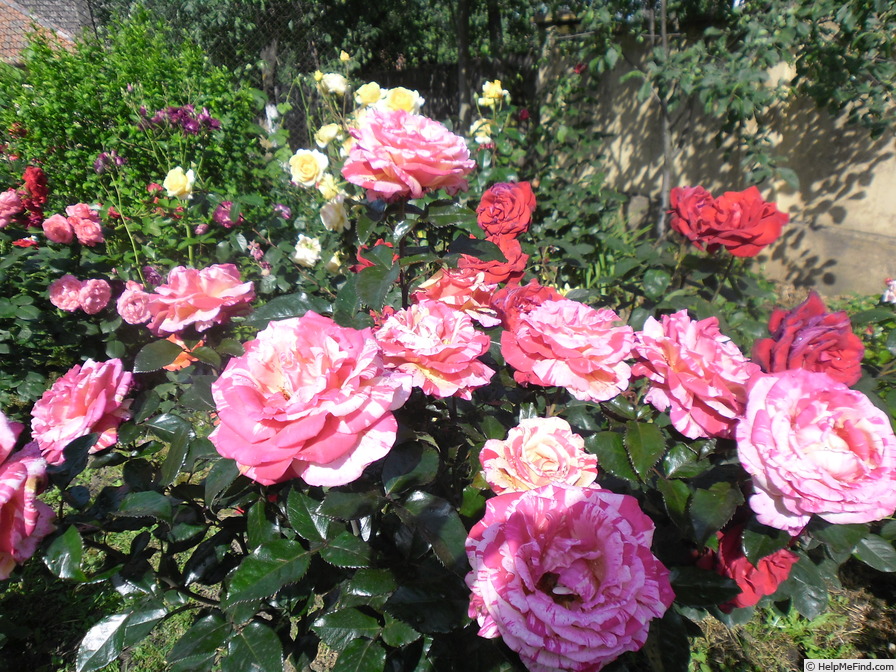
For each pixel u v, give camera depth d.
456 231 1.83
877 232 4.14
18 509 0.80
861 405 0.83
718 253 1.78
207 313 1.19
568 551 0.77
